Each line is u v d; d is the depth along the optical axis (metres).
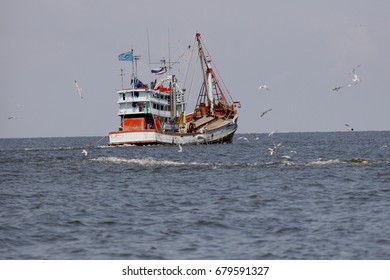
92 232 151.50
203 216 170.62
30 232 152.38
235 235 146.75
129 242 141.00
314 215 170.62
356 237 142.00
